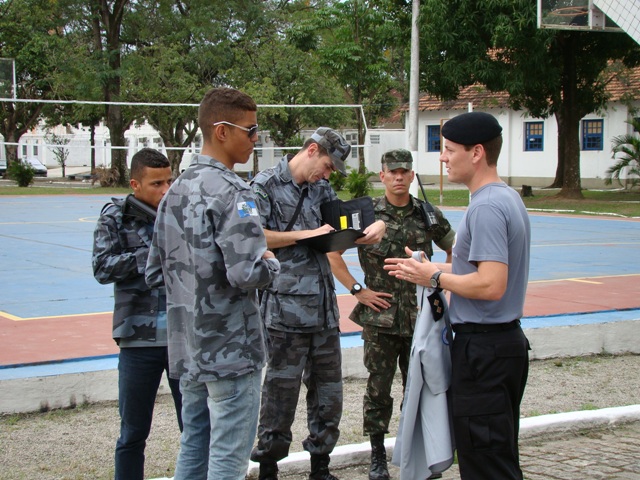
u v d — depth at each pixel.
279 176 4.31
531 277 11.38
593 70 27.52
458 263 3.43
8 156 48.28
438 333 3.49
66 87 37.00
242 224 2.99
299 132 42.31
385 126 49.47
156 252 3.31
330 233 4.06
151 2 36.41
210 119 3.16
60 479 4.43
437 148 42.06
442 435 3.45
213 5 36.62
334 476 4.61
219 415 3.09
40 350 6.52
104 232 3.80
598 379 6.77
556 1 12.21
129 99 36.59
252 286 2.98
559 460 4.94
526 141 38.94
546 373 6.93
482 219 3.27
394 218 4.71
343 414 5.75
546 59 24.80
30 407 5.50
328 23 36.03
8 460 4.69
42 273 11.48
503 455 3.32
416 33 20.97
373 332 4.66
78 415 5.53
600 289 10.18
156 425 5.39
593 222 21.23
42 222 19.78
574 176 27.95
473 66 24.58
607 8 10.23
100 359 6.26
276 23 40.19
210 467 3.11
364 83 36.69
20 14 40.00
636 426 5.66
